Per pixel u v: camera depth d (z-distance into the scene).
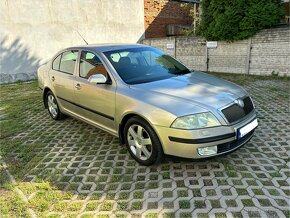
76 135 4.75
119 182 3.24
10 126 5.39
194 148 2.98
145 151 3.44
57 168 3.64
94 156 3.93
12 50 10.57
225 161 3.58
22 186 3.24
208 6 10.70
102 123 4.12
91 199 2.95
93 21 12.79
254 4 9.36
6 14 10.20
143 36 15.05
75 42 12.36
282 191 2.92
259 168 3.39
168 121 3.04
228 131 3.06
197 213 2.65
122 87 3.64
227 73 10.80
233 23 9.89
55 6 11.47
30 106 6.88
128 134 3.64
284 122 4.91
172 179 3.24
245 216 2.58
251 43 9.89
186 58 12.27
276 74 9.58
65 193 3.07
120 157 3.85
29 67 11.17
